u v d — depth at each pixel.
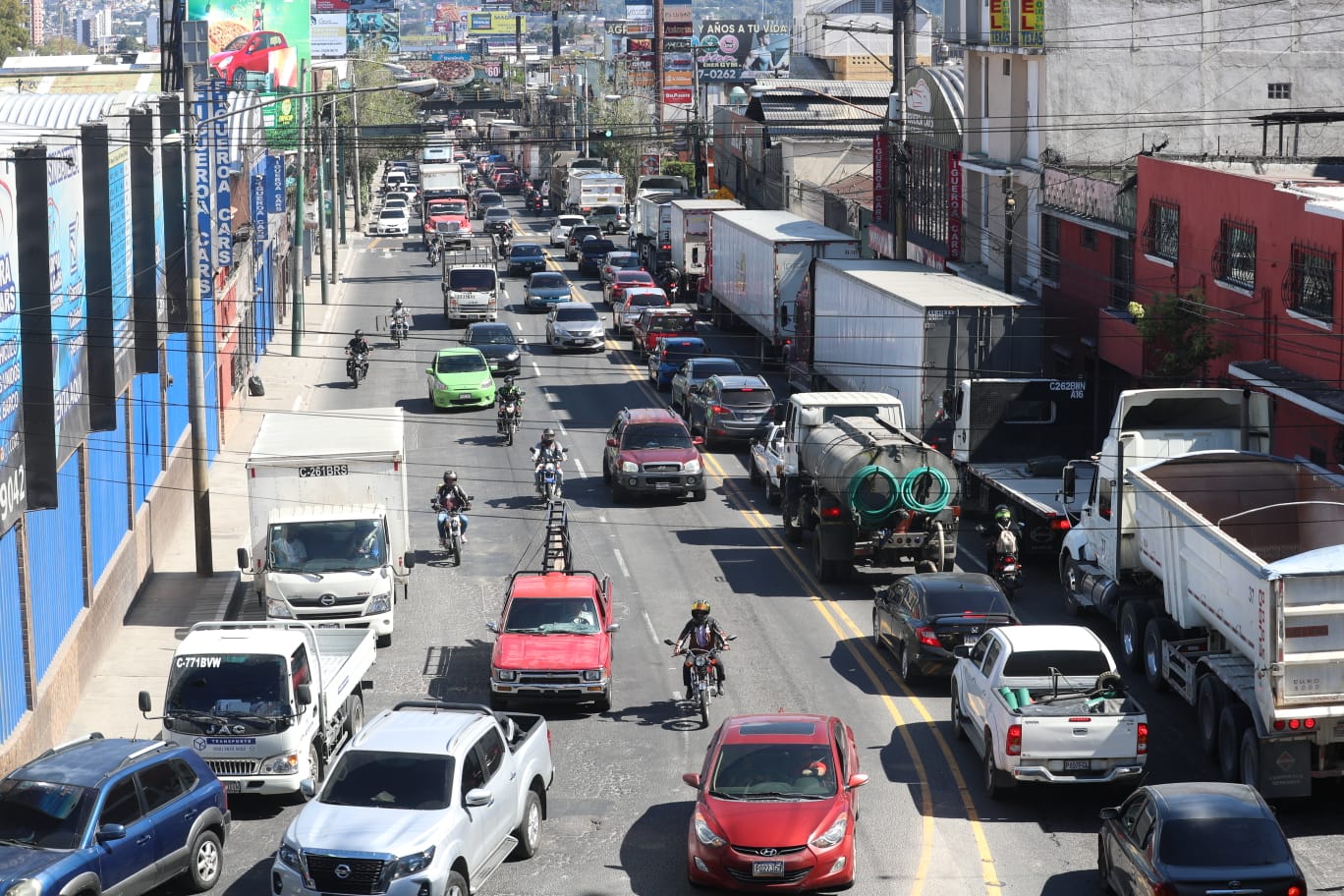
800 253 105.25
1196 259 69.00
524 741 36.38
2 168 40.00
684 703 47.53
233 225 93.19
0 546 39.66
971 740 42.53
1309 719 36.47
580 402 99.31
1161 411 52.97
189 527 71.31
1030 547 60.94
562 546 53.44
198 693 38.69
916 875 34.38
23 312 41.50
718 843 32.81
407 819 31.72
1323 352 56.97
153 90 103.62
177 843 33.22
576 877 34.62
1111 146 93.62
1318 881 33.56
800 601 58.50
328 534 53.53
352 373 103.94
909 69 121.12
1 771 38.00
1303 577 36.41
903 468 58.41
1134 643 49.25
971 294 74.12
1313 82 93.56
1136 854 30.89
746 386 86.81
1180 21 92.56
